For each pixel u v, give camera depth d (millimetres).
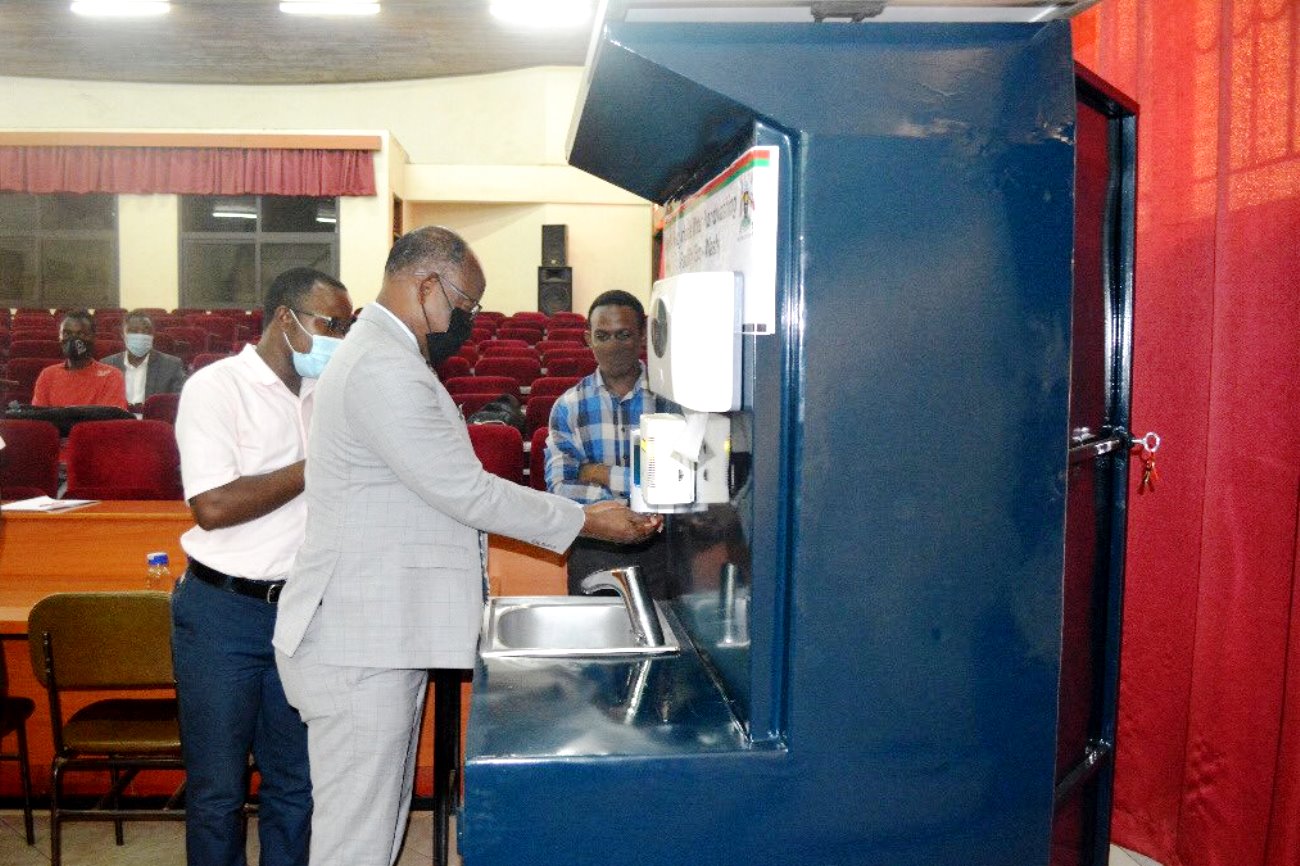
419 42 10812
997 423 1249
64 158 10984
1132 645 2297
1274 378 1880
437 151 12461
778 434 1237
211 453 1822
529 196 12344
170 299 11633
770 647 1258
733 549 1366
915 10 1188
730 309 1269
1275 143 1857
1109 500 1725
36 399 5199
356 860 1548
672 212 1830
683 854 1228
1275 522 1879
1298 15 1792
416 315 1567
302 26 10141
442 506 1482
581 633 1844
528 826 1197
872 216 1211
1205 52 2053
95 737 2197
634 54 1170
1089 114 1568
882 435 1230
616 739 1255
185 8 9516
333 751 1546
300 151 11148
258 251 11852
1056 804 1475
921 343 1229
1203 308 2094
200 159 11062
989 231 1231
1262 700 1910
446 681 1893
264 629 1880
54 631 2119
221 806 1896
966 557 1257
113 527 2777
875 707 1251
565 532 1588
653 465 1528
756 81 1188
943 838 1280
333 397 1519
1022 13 1206
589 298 12609
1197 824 2080
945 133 1218
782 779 1238
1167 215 2174
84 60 11211
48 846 2434
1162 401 2201
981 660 1269
